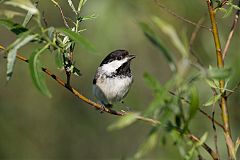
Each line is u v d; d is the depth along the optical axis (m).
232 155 6.02
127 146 18.09
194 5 13.19
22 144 17.70
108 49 13.56
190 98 5.28
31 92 17.97
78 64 15.82
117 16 13.06
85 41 5.82
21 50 16.38
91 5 13.02
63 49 6.68
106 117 18.30
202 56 11.92
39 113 18.16
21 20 12.48
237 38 10.23
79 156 18.28
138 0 12.88
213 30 6.56
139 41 14.05
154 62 17.02
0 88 17.73
